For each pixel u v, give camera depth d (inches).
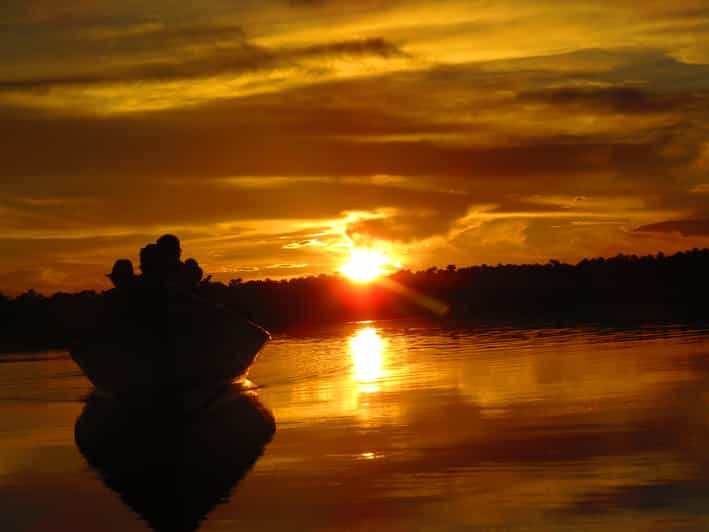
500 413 470.0
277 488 346.6
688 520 285.1
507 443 398.6
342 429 450.3
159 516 320.5
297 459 390.9
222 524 307.1
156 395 609.9
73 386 692.1
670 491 315.3
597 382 556.4
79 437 475.2
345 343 936.3
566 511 299.9
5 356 992.2
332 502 324.2
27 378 758.5
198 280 683.4
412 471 359.6
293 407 527.8
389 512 309.0
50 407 590.6
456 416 467.5
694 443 382.0
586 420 439.2
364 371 675.4
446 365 684.1
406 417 471.2
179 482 364.8
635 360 653.3
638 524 284.0
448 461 372.2
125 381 612.7
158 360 604.7
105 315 638.5
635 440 392.2
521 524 289.6
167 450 429.4
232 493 343.9
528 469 353.1
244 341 632.4
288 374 682.2
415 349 821.9
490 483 336.5
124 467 397.4
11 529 312.7
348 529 294.2
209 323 617.0
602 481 331.9
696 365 609.3
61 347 1065.5
